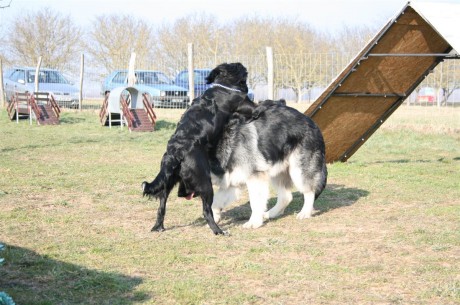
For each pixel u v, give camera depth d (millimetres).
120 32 41125
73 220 7324
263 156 7090
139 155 13820
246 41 39406
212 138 6793
